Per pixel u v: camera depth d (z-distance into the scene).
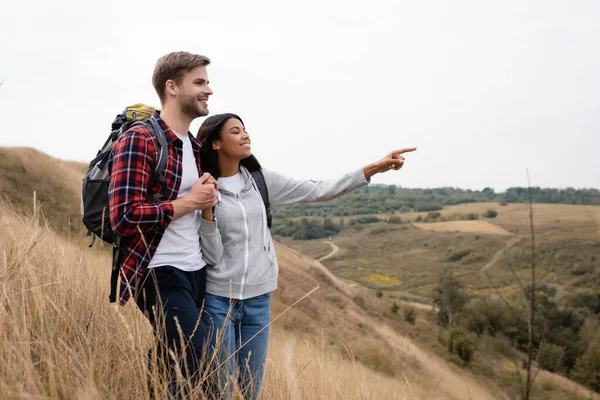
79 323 2.10
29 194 24.77
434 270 123.50
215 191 2.23
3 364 1.50
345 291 44.97
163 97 2.32
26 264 2.08
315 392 2.40
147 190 2.16
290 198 2.81
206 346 2.09
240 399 1.88
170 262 2.18
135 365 1.85
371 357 18.67
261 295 2.57
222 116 2.59
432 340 37.28
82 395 1.47
